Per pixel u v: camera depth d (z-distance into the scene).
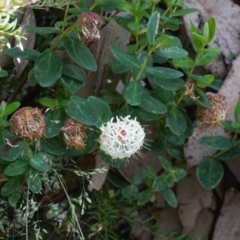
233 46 0.51
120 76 0.47
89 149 0.43
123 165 0.52
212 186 0.48
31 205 0.43
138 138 0.40
